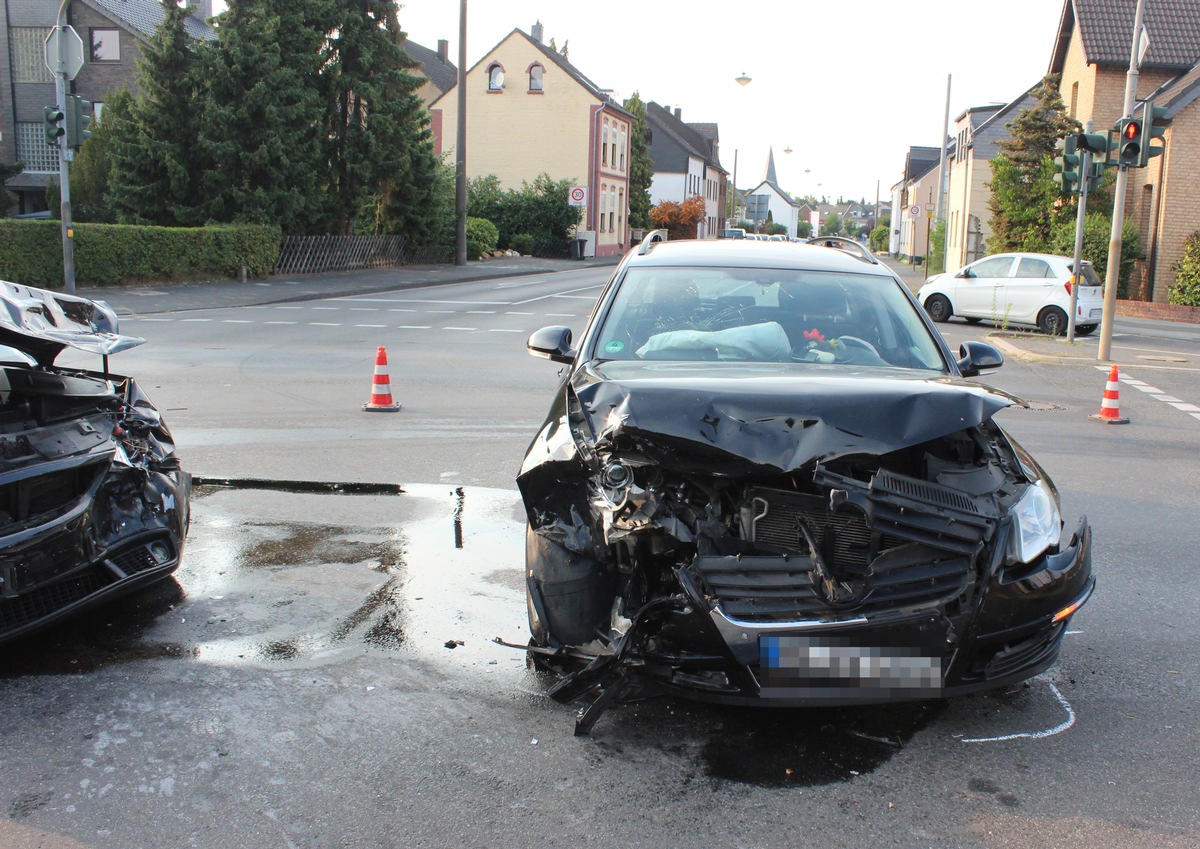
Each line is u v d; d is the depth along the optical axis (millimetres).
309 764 3502
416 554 5902
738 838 3096
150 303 20984
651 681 3637
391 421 9938
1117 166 16219
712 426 3551
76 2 42688
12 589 4066
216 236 26109
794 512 3678
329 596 5180
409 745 3643
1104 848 3076
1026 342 19281
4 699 3973
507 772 3463
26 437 4297
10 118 43750
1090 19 33250
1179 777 3512
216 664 4332
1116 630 4914
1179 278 27938
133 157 27062
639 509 3557
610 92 65250
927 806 3297
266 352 14648
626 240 63844
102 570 4484
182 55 27281
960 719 3924
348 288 26562
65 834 3061
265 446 8742
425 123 35531
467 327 18766
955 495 3637
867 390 3752
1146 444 9703
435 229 37344
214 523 6461
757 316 4973
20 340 4832
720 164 105812
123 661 4352
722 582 3488
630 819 3189
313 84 30594
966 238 43062
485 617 4914
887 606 3471
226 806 3227
